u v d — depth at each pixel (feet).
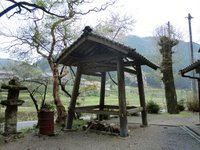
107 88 82.33
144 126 33.78
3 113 42.50
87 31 26.91
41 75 41.50
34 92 37.04
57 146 22.36
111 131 28.07
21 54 39.47
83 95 58.34
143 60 30.58
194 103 59.98
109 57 28.68
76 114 42.93
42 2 32.14
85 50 30.19
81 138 25.77
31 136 26.68
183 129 31.50
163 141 24.17
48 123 27.20
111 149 21.17
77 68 31.60
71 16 35.91
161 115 50.75
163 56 58.49
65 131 29.91
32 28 38.34
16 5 28.96
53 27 36.37
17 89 26.63
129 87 97.45
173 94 56.08
